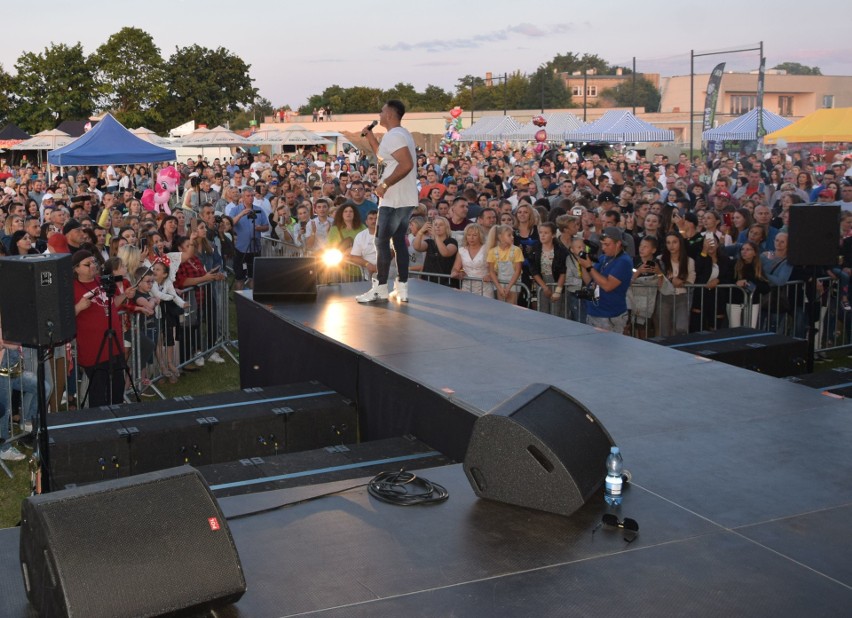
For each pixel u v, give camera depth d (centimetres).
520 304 941
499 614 262
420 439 491
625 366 536
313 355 642
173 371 905
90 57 5475
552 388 369
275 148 4744
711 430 418
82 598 234
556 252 911
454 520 328
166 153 1809
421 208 1144
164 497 259
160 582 246
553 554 299
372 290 759
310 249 1201
